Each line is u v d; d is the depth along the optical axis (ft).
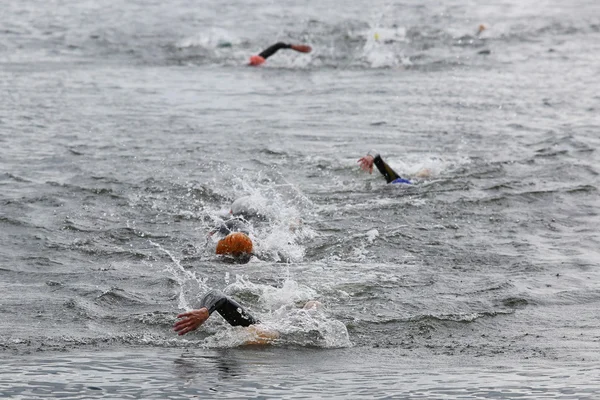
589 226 154.10
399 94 280.51
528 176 184.34
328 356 99.45
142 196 170.71
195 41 378.73
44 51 355.15
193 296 121.39
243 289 122.52
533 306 116.98
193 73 318.86
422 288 123.75
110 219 157.38
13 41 373.81
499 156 201.16
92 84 292.20
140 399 83.46
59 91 278.46
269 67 333.42
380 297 120.16
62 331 107.24
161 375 91.15
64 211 160.76
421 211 161.27
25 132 222.48
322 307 114.83
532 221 156.46
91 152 203.31
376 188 176.55
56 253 139.74
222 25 415.03
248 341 104.01
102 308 116.37
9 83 289.74
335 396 84.48
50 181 178.60
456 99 270.87
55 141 213.87
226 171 188.24
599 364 95.14
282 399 83.56
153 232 151.23
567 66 327.06
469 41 383.45
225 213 162.20
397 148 208.85
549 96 273.95
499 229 152.15
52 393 85.05
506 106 259.80
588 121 238.48
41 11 456.45
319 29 403.54
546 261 135.95
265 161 196.34
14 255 138.31
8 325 108.88
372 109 256.93
